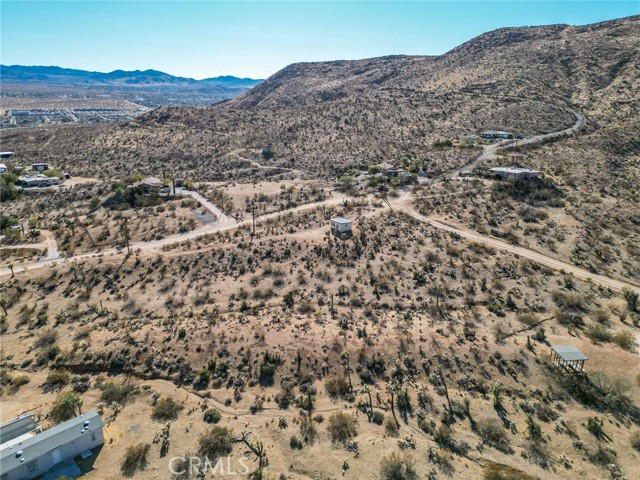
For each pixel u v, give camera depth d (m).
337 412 43.97
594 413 44.06
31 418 42.31
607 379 47.56
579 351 50.41
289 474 36.78
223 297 67.38
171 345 54.91
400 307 63.75
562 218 92.56
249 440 40.50
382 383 48.25
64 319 62.94
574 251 80.94
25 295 70.25
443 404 44.94
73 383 49.81
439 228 89.50
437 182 115.38
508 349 53.00
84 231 93.44
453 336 55.44
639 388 47.38
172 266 77.06
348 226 86.81
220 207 107.25
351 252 79.56
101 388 48.78
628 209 96.00
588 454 38.78
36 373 51.75
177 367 51.41
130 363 52.50
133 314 63.78
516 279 71.62
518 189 104.75
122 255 81.44
